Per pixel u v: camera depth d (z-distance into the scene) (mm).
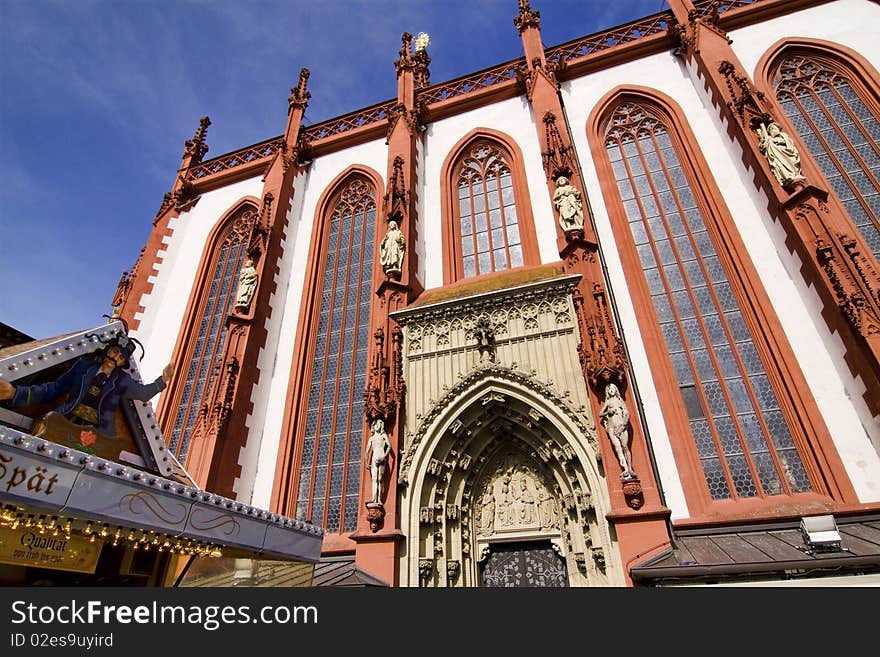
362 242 27219
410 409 18766
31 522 7922
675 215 21547
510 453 18781
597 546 15016
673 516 15672
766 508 15055
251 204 30969
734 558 12625
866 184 19625
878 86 20938
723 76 21844
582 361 16984
